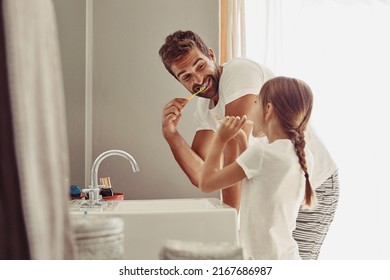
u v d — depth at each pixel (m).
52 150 0.80
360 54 2.47
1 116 0.75
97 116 2.42
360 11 2.48
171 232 1.50
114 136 2.42
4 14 0.73
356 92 2.46
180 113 2.42
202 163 2.41
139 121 2.43
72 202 1.92
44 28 0.82
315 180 2.08
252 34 2.42
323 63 2.45
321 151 2.10
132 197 2.42
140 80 2.43
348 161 2.47
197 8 2.44
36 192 0.75
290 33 2.44
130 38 2.43
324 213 2.08
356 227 2.47
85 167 2.24
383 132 2.47
